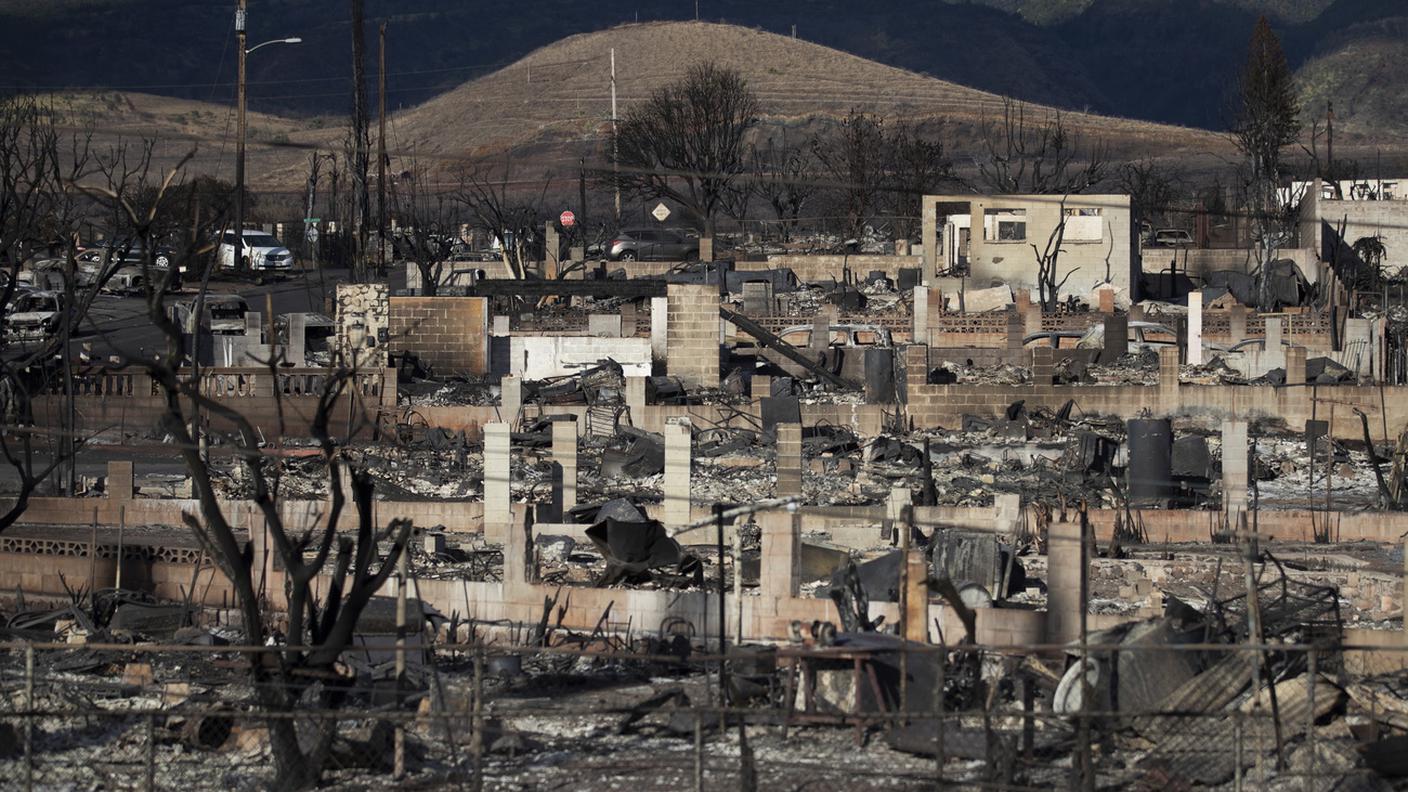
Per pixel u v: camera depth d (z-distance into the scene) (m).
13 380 96.88
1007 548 78.12
